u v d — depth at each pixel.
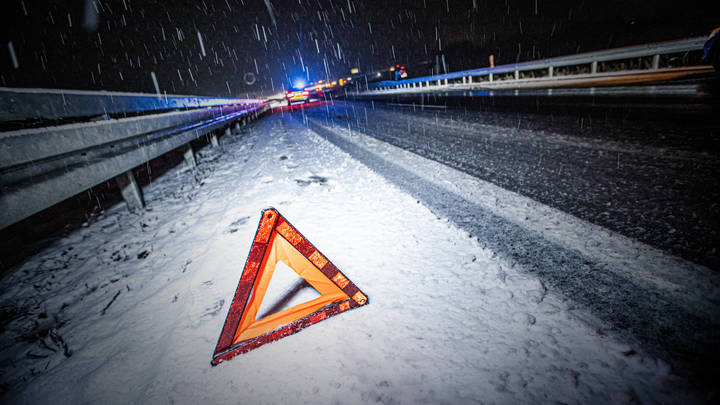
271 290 2.57
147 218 4.77
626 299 1.90
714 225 2.43
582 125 6.07
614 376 1.47
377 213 3.66
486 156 5.23
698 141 4.15
